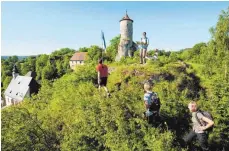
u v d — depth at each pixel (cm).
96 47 7212
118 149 1147
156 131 1095
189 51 4541
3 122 1355
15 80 8312
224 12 3803
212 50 3809
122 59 2984
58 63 12350
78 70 2505
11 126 1348
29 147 1338
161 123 1171
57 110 1716
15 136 1323
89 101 1468
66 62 12394
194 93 2180
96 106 1324
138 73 2173
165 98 1321
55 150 1394
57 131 1506
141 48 2402
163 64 2434
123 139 1148
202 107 1470
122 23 3869
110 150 1263
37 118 1562
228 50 3762
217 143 1320
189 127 1221
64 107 1720
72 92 1952
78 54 12144
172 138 1098
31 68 14275
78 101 1567
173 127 1216
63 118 1591
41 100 2147
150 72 2169
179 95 1473
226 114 1375
